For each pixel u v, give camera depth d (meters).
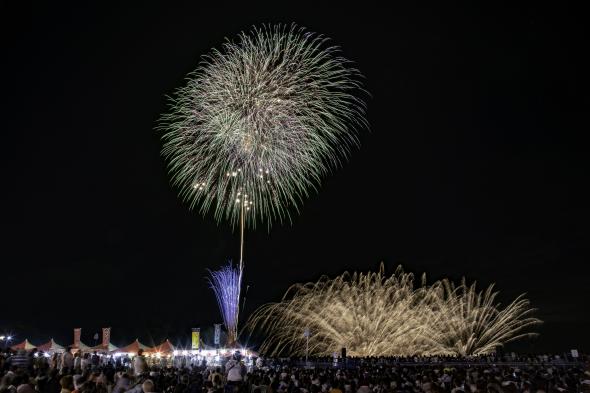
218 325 56.06
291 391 20.42
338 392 17.28
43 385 20.20
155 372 31.81
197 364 51.31
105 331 64.19
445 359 54.94
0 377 17.48
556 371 36.62
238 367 24.52
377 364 50.97
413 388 22.02
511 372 34.22
